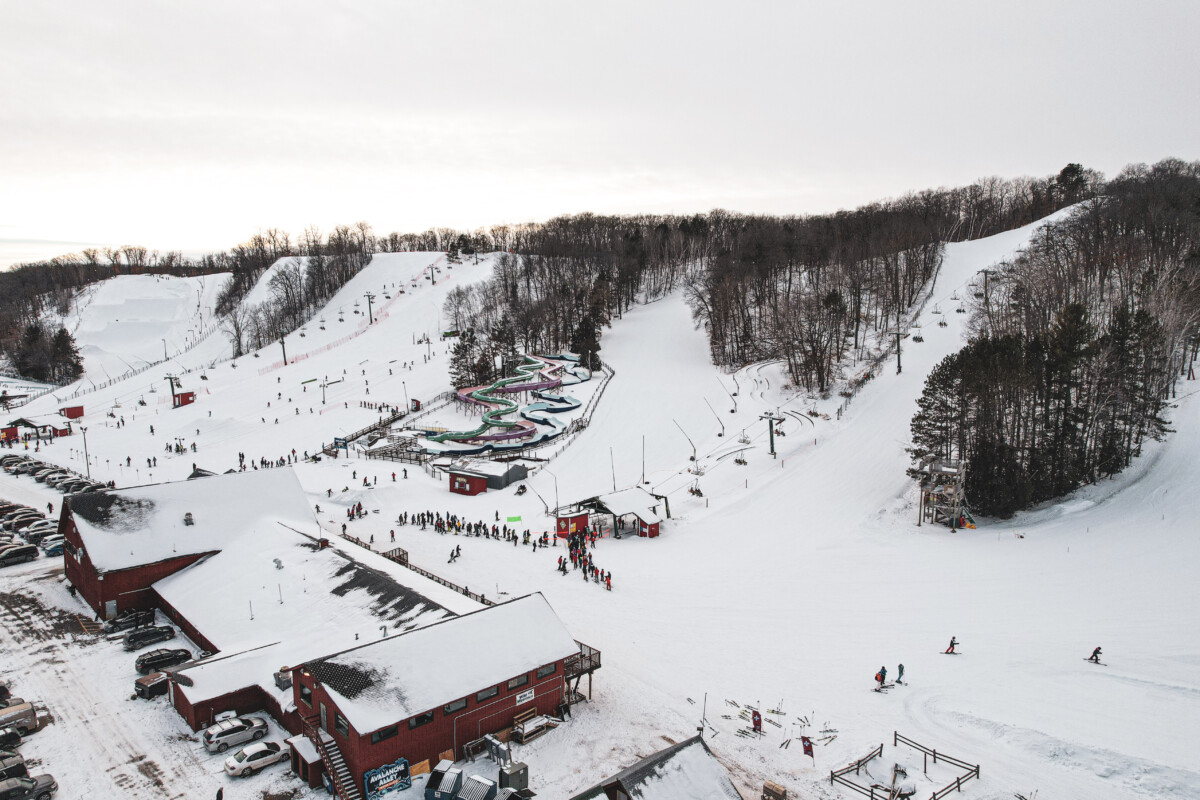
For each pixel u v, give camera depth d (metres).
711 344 149.12
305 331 192.12
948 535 72.31
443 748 37.03
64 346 185.38
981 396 78.38
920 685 44.19
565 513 77.00
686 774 31.23
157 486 62.69
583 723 41.03
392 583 50.31
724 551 69.94
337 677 36.25
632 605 57.09
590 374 139.75
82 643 50.44
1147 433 85.50
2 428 119.12
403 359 158.38
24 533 71.56
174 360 191.25
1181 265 109.88
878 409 108.69
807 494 84.44
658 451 102.12
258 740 39.28
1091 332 82.06
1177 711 39.22
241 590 52.94
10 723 38.75
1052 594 56.56
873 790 34.44
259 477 67.38
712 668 47.28
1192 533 65.50
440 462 99.88
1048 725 38.81
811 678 45.81
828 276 170.62
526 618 43.16
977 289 146.62
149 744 38.66
